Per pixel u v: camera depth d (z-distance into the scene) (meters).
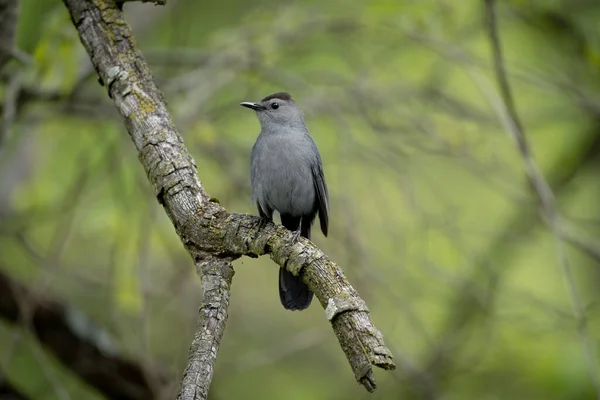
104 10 6.84
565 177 14.58
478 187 14.59
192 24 14.44
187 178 6.21
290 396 13.19
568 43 13.02
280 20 12.23
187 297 10.76
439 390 11.46
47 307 10.89
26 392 11.65
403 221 13.49
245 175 12.24
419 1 12.19
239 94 13.34
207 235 5.99
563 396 11.74
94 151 12.09
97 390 11.20
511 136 9.72
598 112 11.54
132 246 10.59
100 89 12.37
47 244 13.11
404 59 13.98
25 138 12.49
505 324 12.77
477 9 12.81
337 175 13.26
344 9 12.92
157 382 9.70
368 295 10.75
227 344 12.94
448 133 11.97
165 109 6.60
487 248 13.14
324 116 12.25
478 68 13.61
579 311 9.05
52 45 9.62
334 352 13.55
